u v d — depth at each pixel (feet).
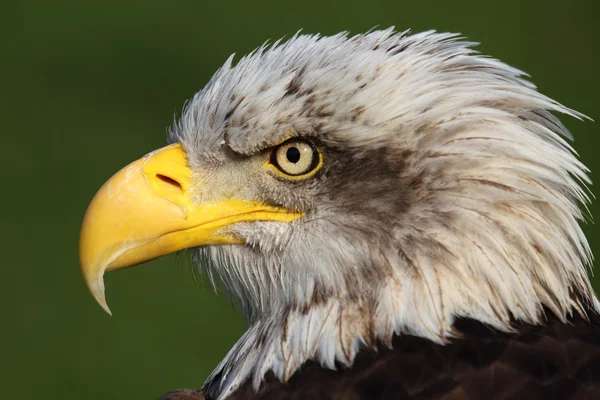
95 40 83.66
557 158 26.99
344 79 27.66
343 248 27.43
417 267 26.61
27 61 81.56
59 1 87.86
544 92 71.77
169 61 79.97
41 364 57.72
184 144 29.66
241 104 28.53
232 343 56.80
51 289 62.49
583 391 23.79
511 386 24.07
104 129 73.92
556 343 25.27
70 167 71.20
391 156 27.30
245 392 27.45
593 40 76.54
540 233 26.58
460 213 26.61
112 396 55.93
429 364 25.07
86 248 29.12
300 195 28.22
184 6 83.56
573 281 27.22
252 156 28.71
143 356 56.54
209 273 32.17
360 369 25.67
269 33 79.15
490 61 28.32
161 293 60.18
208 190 29.19
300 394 25.81
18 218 67.36
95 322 59.67
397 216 27.02
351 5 79.56
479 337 25.63
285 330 27.86
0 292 62.18
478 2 80.33
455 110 27.17
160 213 29.04
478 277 26.37
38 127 74.69
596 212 62.23
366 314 26.78
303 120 27.81
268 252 28.76
